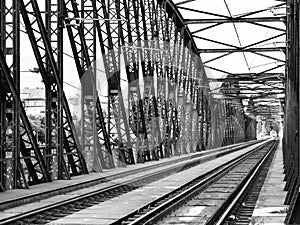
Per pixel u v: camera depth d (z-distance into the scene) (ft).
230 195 58.34
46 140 71.36
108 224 40.75
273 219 44.65
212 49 173.37
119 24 98.68
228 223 43.27
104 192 62.64
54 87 73.15
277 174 94.38
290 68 88.89
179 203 54.65
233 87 248.32
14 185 59.57
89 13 86.89
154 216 44.09
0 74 59.52
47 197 57.47
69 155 78.23
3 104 59.72
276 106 372.58
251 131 488.44
